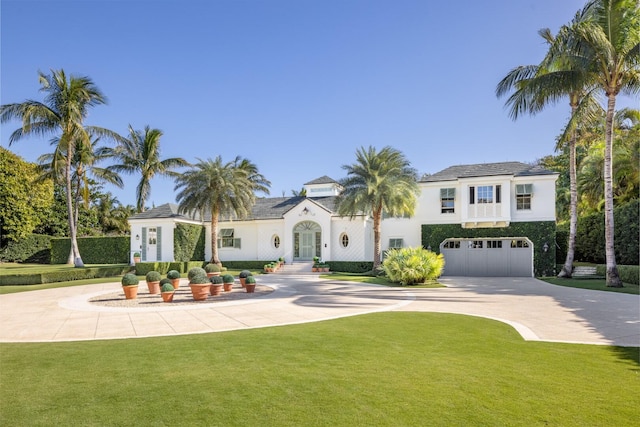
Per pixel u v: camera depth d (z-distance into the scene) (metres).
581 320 10.19
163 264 27.94
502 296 15.56
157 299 14.97
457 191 29.38
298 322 10.02
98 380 5.43
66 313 11.77
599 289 17.89
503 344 7.53
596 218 29.78
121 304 13.65
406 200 25.34
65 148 28.84
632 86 18.48
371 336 8.21
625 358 6.52
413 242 30.30
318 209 32.47
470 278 25.75
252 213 36.81
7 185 34.91
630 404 4.52
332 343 7.57
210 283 15.59
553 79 17.66
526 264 27.59
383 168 25.39
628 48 17.66
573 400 4.65
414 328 9.08
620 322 9.91
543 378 5.46
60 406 4.52
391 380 5.37
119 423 4.05
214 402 4.61
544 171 27.88
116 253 37.91
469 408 4.41
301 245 33.84
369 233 31.56
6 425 4.02
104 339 8.19
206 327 9.48
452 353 6.84
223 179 29.33
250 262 34.06
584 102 21.41
